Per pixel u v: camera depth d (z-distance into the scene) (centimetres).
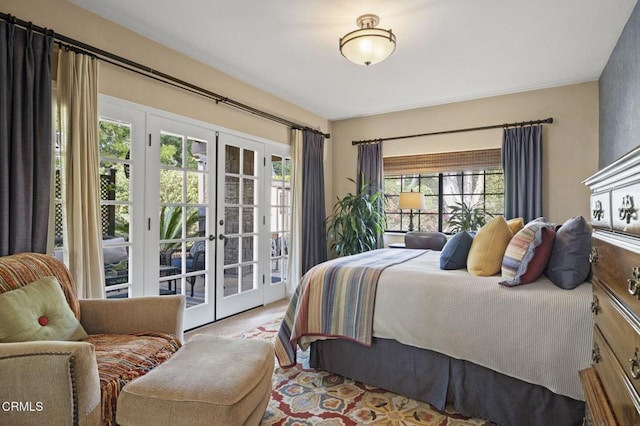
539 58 318
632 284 80
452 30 269
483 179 442
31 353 115
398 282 205
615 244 95
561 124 383
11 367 114
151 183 289
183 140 316
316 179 476
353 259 264
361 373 217
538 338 161
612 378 96
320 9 245
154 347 165
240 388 133
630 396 79
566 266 172
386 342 209
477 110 430
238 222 376
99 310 186
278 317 360
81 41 241
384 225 482
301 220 449
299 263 443
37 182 207
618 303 92
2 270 157
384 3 236
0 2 202
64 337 157
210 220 342
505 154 403
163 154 300
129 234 275
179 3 238
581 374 126
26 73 204
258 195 399
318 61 329
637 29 235
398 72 353
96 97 240
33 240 205
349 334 213
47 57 214
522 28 266
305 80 376
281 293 437
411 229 490
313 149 472
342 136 529
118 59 256
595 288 120
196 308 327
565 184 381
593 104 369
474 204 446
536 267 177
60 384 114
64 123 225
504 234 206
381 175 490
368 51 253
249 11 248
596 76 359
